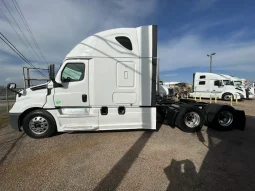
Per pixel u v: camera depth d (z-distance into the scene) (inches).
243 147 150.6
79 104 172.2
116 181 98.5
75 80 171.6
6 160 123.6
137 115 181.3
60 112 171.6
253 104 514.6
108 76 173.3
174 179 100.5
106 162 121.0
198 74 681.6
